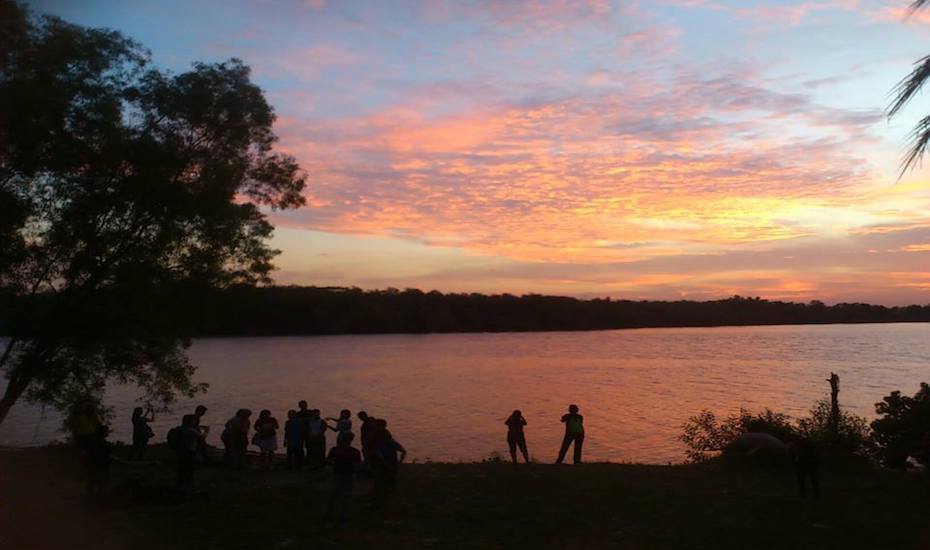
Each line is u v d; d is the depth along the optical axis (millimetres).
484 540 11180
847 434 20047
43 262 18922
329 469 18859
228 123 20781
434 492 14969
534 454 39500
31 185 18734
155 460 20000
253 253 21953
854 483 16094
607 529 11805
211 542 11039
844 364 109750
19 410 55844
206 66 20953
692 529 11703
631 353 152375
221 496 14742
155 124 20312
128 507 13609
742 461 18141
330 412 60781
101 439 14305
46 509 13297
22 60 18156
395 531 11750
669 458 37344
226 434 19000
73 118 18422
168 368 22344
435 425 53625
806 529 11594
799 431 20188
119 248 19719
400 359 134000
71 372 20766
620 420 54969
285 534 11547
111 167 18703
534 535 11469
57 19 19062
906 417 19656
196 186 20109
